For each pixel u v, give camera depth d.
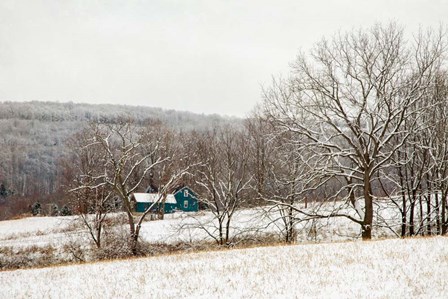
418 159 29.22
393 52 25.12
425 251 15.48
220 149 49.16
